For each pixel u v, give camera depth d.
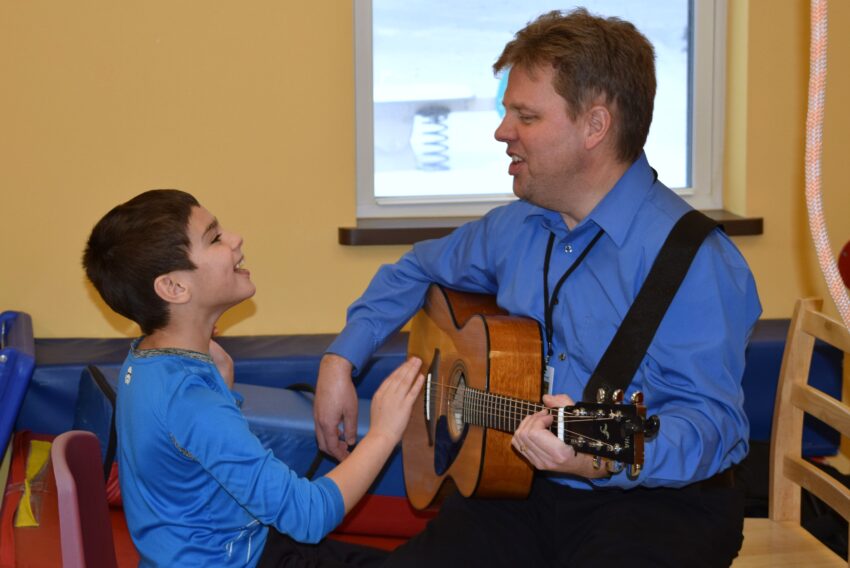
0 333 2.71
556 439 1.50
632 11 3.00
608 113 1.70
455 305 2.12
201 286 1.55
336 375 2.08
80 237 2.85
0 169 2.79
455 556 1.70
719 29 3.00
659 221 1.72
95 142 2.80
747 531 2.05
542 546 1.78
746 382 2.75
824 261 1.03
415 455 2.22
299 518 1.44
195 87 2.80
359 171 2.98
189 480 1.48
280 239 2.90
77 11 2.74
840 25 2.90
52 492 2.42
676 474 1.55
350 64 2.83
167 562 1.49
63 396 2.62
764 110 2.95
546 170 1.74
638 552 1.58
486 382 1.83
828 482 1.95
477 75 2.98
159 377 1.48
